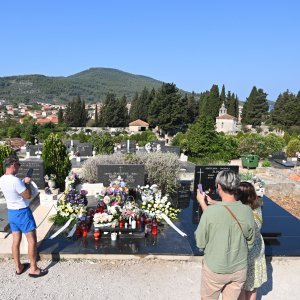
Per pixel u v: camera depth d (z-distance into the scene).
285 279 5.82
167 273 5.94
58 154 11.90
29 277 5.68
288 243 7.11
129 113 91.12
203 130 22.83
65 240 6.99
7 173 5.34
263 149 24.25
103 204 8.03
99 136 26.06
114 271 5.97
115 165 9.97
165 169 12.27
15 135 44.41
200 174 9.73
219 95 77.12
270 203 10.14
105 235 7.16
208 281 3.77
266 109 77.25
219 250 3.62
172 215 8.69
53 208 8.51
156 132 67.38
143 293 5.30
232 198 3.75
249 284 4.31
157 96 62.75
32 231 5.52
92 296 5.18
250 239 3.73
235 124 66.56
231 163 21.62
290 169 17.80
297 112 66.69
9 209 5.39
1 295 5.16
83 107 84.31
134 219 7.41
